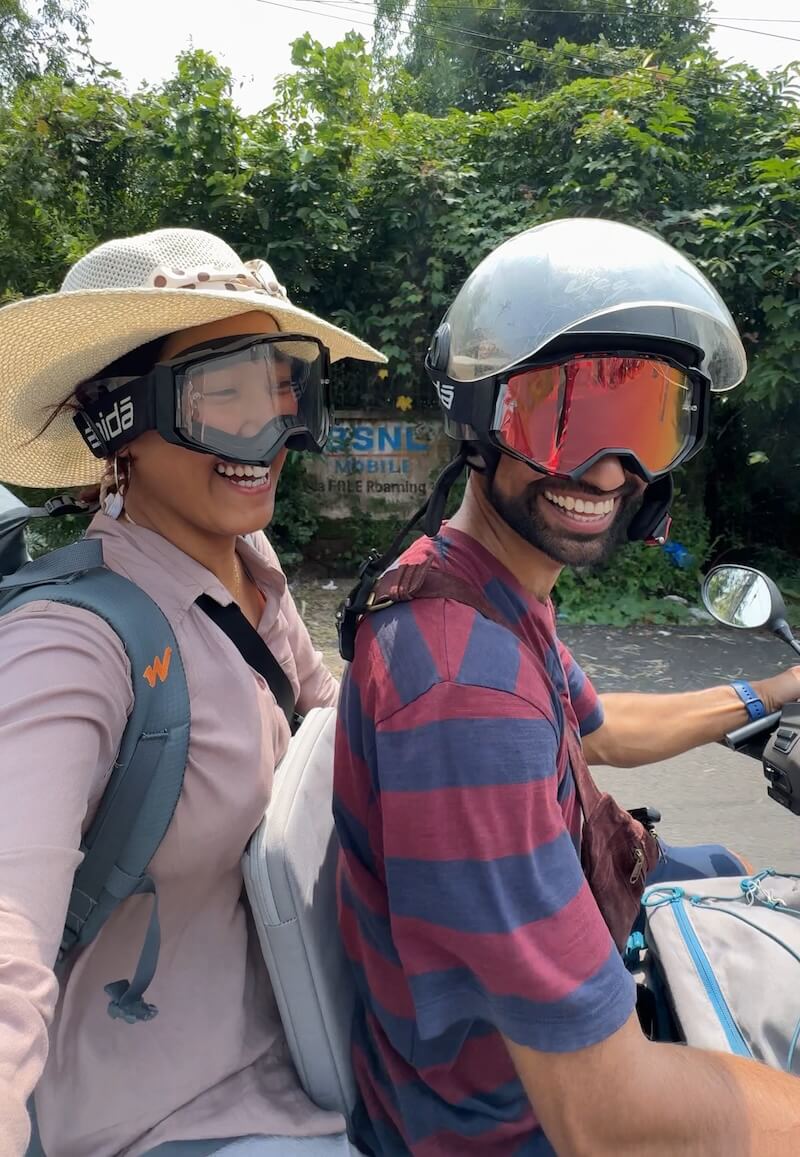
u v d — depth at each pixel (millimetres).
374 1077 1099
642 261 1013
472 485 1118
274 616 1413
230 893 1166
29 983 778
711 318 1021
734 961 1221
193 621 1154
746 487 7516
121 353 1167
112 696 969
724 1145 871
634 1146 856
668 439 1045
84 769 912
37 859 832
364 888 1047
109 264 1193
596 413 974
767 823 3088
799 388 6277
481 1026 987
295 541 6879
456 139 6941
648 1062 866
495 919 833
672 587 6426
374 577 1037
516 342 963
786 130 6289
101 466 1552
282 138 6508
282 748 1282
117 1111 1052
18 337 1116
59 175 6617
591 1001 834
